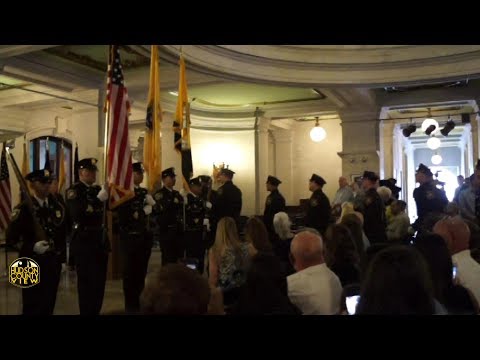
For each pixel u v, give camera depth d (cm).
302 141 1603
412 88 1166
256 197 1335
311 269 289
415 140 1923
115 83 483
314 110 1270
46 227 461
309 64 938
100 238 480
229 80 906
